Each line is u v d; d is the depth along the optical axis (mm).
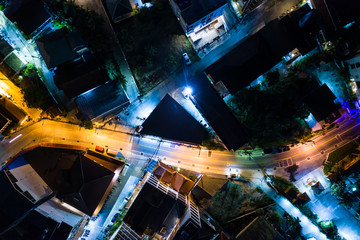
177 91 48125
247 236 46719
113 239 42656
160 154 48812
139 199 44219
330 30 43750
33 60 44969
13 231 39812
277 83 45625
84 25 43500
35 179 43719
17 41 44188
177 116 45000
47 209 42062
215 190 47094
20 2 40125
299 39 43188
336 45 44719
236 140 43938
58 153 45281
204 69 47906
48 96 44688
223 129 43844
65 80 40281
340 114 47625
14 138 45812
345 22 43281
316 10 41656
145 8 45188
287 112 45531
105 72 42562
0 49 42688
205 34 47438
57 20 42188
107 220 48531
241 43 43375
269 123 45875
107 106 43406
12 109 43875
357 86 46625
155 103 47906
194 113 48562
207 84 44250
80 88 41188
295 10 44344
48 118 46969
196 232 40906
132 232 44312
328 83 47938
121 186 48469
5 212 40219
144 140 48438
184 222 40219
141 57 47031
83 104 42844
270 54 42656
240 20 47625
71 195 42969
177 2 40969
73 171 43750
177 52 47688
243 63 42406
